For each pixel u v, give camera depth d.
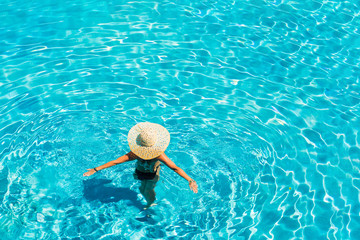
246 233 6.42
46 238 6.26
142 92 8.66
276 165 7.42
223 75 9.13
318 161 7.52
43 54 9.49
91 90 8.66
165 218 6.59
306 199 6.92
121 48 9.70
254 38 10.13
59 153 7.42
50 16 10.60
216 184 7.06
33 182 6.96
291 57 9.66
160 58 9.49
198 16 10.72
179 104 8.44
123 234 6.38
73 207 6.67
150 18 10.61
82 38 9.96
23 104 8.29
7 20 10.43
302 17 10.80
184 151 7.54
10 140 7.59
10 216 6.48
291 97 8.70
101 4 11.04
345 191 7.07
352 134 8.00
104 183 7.02
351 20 10.77
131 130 6.56
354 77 9.22
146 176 6.47
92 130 7.85
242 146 7.69
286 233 6.44
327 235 6.45
